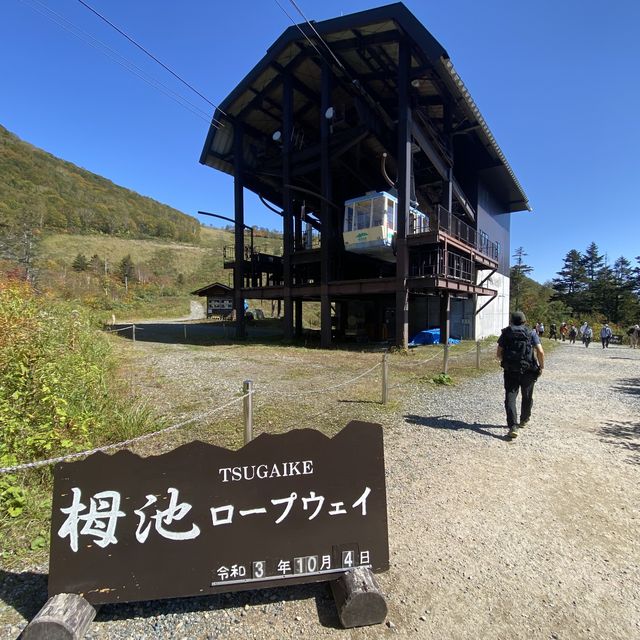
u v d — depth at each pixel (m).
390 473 4.05
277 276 26.14
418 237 15.16
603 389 8.71
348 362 12.38
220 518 2.14
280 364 11.76
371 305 26.44
